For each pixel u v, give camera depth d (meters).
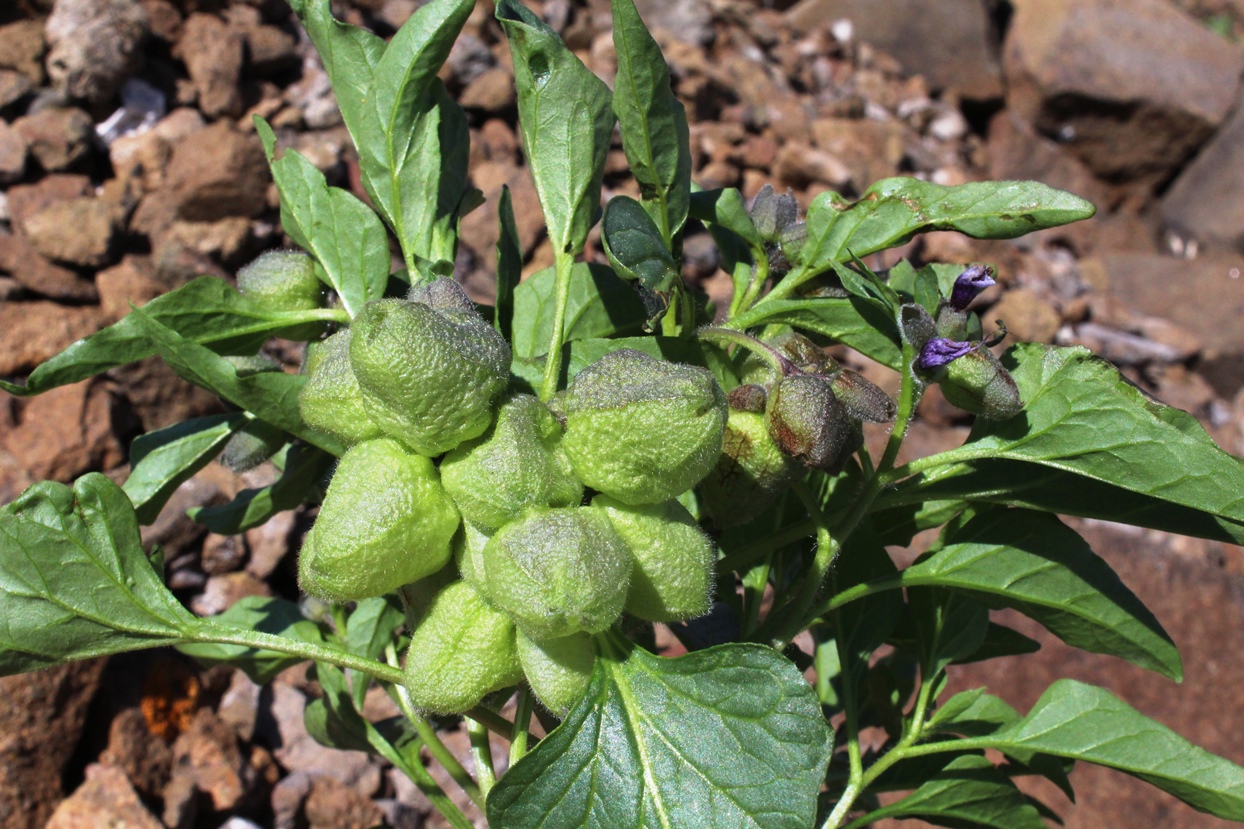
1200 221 1.25
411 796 0.51
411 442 0.22
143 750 0.45
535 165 0.27
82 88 0.59
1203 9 1.60
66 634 0.25
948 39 1.20
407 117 0.28
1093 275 1.09
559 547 0.21
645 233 0.26
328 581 0.22
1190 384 1.00
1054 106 1.25
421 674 0.23
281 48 0.67
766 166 0.85
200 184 0.57
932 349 0.25
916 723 0.30
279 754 0.49
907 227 0.28
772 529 0.31
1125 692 0.62
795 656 0.35
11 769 0.41
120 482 0.50
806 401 0.24
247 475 0.52
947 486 0.27
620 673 0.24
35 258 0.52
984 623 0.30
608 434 0.22
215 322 0.28
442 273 0.28
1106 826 0.57
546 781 0.23
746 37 1.01
